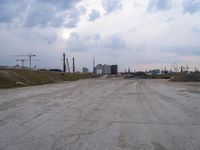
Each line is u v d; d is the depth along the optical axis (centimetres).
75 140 682
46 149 604
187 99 1706
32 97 1825
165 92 2281
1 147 618
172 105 1403
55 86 3341
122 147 622
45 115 1069
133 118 1009
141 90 2531
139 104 1439
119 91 2408
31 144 643
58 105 1391
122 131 789
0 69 4456
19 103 1474
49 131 783
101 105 1395
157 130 806
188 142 670
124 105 1396
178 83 4119
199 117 1038
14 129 809
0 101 1571
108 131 788
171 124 900
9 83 3550
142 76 10112
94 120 963
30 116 1045
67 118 1002
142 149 608
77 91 2414
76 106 1351
